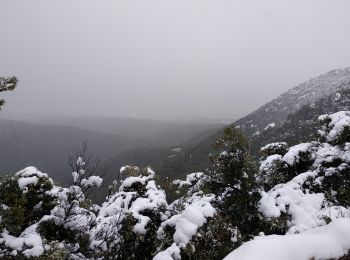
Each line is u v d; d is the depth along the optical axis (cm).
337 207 692
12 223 727
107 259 930
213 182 1088
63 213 907
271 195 985
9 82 782
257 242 317
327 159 1095
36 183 878
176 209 1146
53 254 712
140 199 1120
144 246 973
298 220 838
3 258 659
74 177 912
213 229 750
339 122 1175
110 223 989
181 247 717
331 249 300
